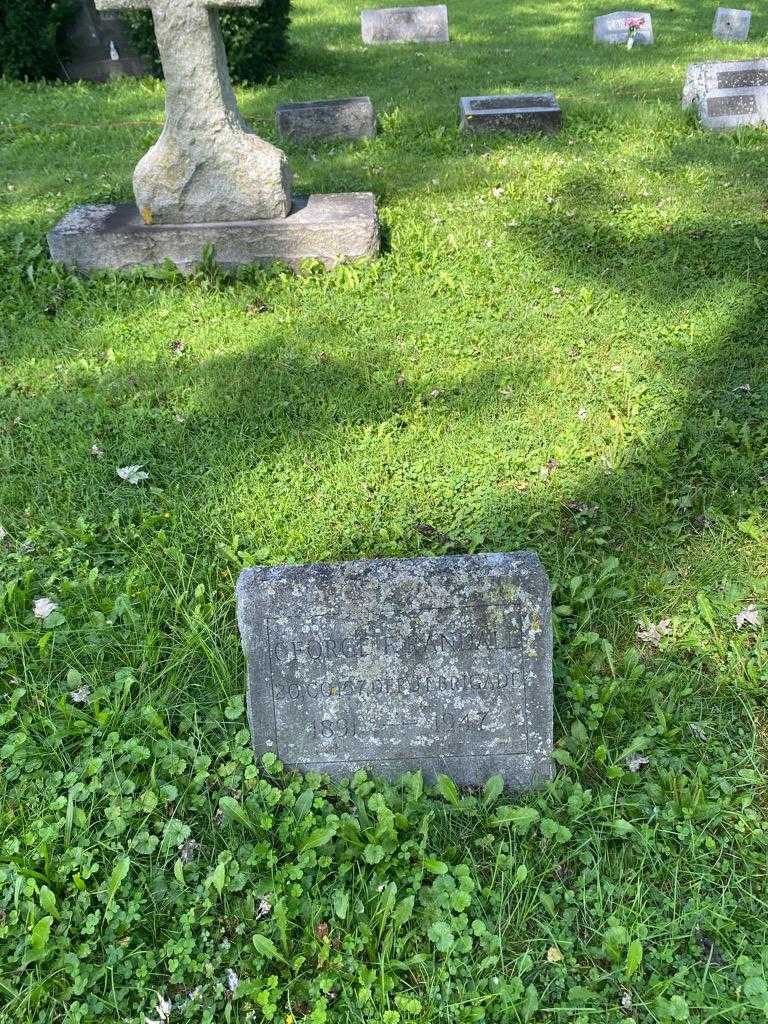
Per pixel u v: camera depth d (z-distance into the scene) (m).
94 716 3.11
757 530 3.81
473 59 12.54
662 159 8.04
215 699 3.21
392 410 4.75
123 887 2.66
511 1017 2.38
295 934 2.57
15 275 6.07
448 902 2.58
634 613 3.52
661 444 4.39
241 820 2.75
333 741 2.92
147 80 11.59
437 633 2.81
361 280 5.95
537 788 2.95
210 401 4.82
